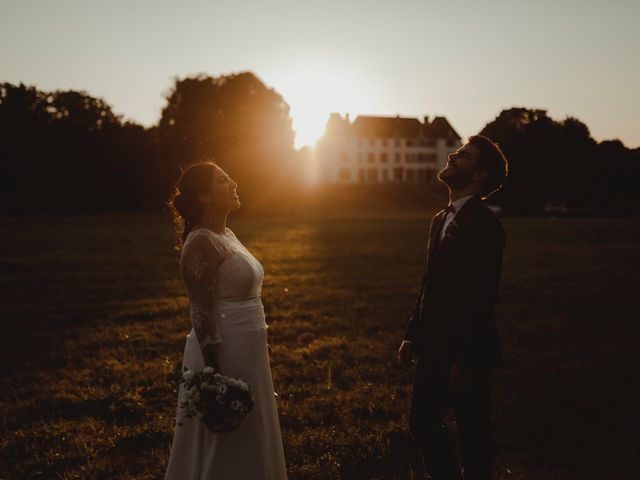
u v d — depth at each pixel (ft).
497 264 12.41
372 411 20.63
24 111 256.93
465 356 11.99
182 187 12.42
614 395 22.25
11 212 216.13
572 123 77.66
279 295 47.11
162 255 76.07
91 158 242.78
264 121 182.39
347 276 58.18
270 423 12.67
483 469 12.40
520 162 94.73
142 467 16.58
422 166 423.64
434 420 12.89
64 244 89.86
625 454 16.69
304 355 29.40
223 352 11.94
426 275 13.20
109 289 51.42
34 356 30.30
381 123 424.05
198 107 177.68
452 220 12.92
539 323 35.73
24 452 17.75
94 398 22.65
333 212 242.17
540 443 17.88
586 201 153.28
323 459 16.75
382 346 30.89
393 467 16.44
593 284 49.80
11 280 55.57
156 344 32.07
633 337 31.99
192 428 12.10
